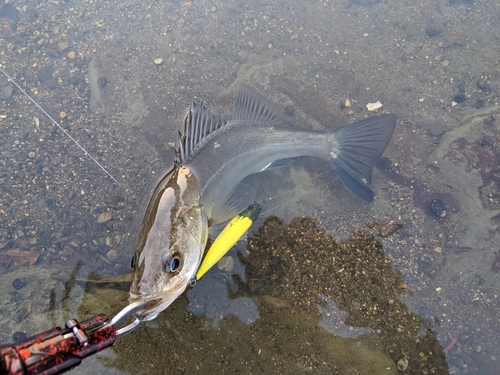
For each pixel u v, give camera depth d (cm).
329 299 41
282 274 42
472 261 43
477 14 58
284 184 47
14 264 41
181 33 57
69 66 53
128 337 36
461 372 38
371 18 59
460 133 49
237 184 44
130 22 57
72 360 23
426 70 55
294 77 54
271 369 36
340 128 47
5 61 52
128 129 49
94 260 41
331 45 57
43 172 46
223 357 36
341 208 46
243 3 60
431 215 46
